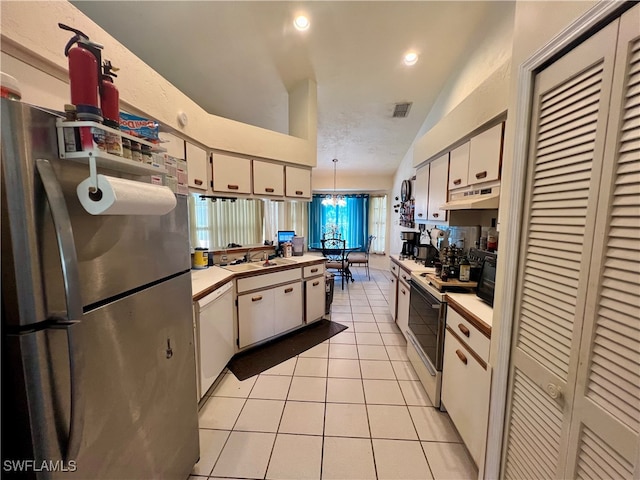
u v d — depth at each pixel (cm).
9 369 62
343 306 399
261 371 225
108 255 79
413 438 157
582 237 74
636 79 60
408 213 430
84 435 72
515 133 98
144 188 82
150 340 99
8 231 58
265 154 271
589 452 72
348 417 173
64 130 66
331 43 229
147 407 98
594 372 71
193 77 270
